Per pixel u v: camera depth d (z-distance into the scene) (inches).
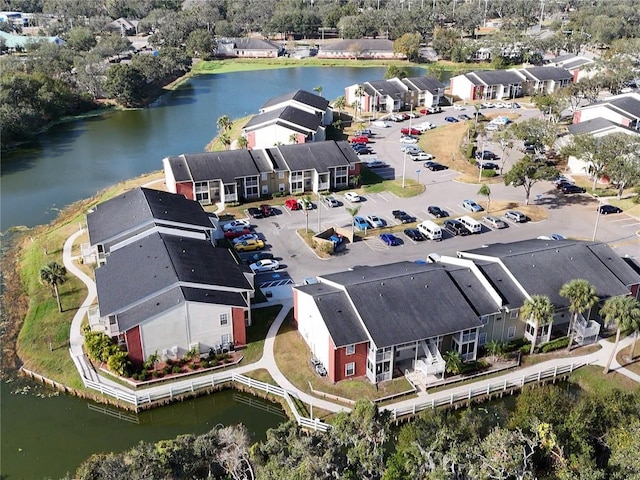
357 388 2089.1
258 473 1444.4
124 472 1477.6
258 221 3430.1
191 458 1523.1
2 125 4948.3
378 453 1440.7
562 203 3627.0
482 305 2249.0
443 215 3459.6
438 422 1640.0
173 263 2394.2
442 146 4731.8
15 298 2733.8
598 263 2492.6
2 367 2284.7
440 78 7500.0
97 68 6722.4
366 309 2146.9
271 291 2701.8
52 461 1860.2
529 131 4156.0
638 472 1360.7
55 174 4402.1
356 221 3351.4
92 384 2114.9
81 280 2787.9
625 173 3472.0
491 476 1373.0
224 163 3727.9
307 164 3816.4
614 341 2365.9
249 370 2201.0
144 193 3122.5
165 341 2210.9
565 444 1551.4
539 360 2250.2
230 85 7578.7
